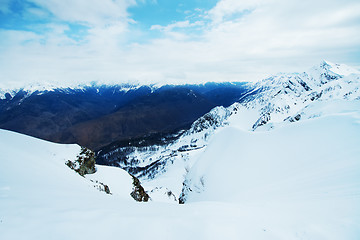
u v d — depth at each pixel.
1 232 7.14
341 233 8.74
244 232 8.59
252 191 23.22
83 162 33.91
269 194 19.31
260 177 27.20
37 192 11.96
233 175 31.56
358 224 9.18
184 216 10.04
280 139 33.31
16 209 8.98
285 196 16.72
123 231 8.07
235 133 42.16
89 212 9.58
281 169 26.36
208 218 9.74
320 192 15.05
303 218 10.59
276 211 12.29
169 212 10.77
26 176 15.27
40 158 24.16
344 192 13.56
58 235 7.39
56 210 9.44
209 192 32.47
